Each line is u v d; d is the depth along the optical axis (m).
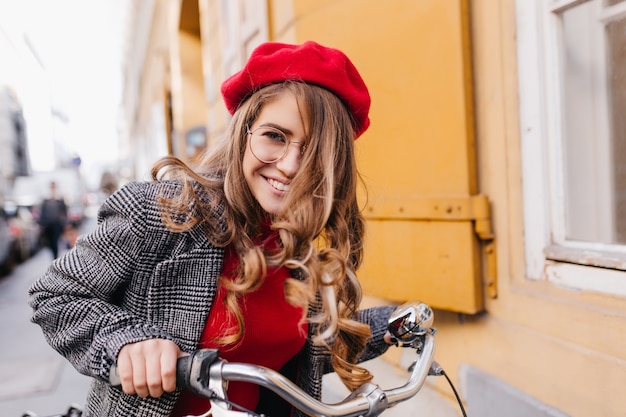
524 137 2.08
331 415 0.92
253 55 1.16
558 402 1.91
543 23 2.00
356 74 1.23
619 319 1.68
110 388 1.07
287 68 1.14
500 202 2.20
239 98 1.21
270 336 1.16
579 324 1.83
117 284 1.06
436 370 1.22
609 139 1.97
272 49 1.18
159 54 12.59
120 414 1.04
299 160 1.11
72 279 1.04
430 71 2.39
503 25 2.14
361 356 1.35
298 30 3.17
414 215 2.44
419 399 2.45
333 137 1.12
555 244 1.98
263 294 1.14
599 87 1.99
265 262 1.04
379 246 2.63
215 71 6.33
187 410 1.15
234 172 1.13
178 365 0.90
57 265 1.07
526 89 2.06
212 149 1.26
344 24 2.83
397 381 2.74
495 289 2.23
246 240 1.09
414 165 2.48
